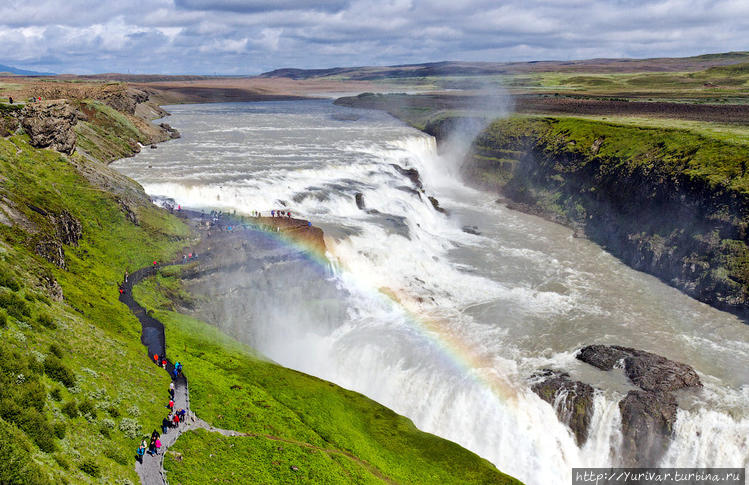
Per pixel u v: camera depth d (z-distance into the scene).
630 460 50.66
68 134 80.25
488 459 52.59
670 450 49.97
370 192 98.19
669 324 68.31
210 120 198.50
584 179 111.50
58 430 31.56
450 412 55.25
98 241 66.38
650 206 92.38
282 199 90.12
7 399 30.25
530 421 52.97
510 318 69.44
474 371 57.78
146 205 76.75
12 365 33.16
